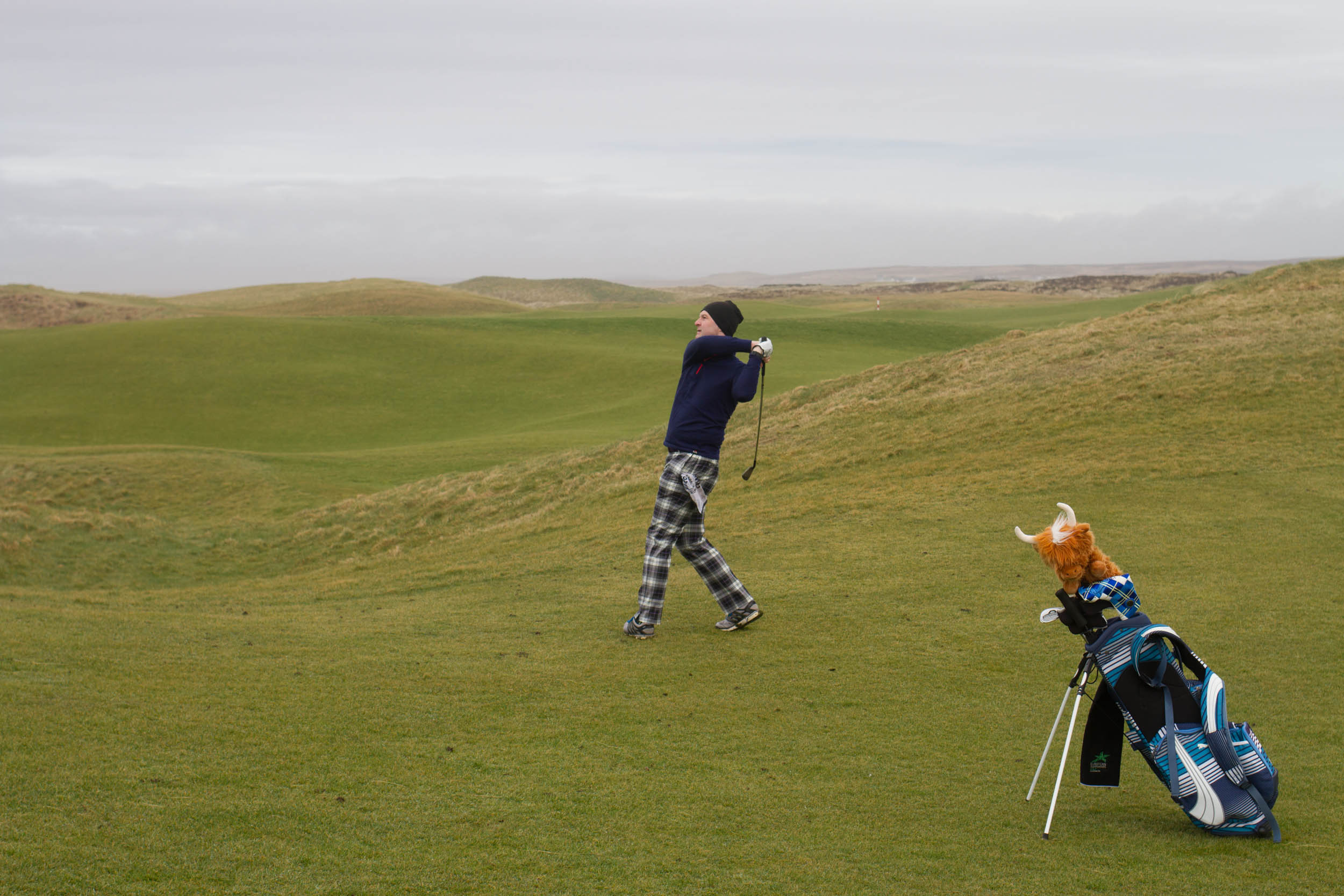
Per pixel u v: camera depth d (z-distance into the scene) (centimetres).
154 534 2050
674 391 4372
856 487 1545
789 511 1392
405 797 454
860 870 390
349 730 548
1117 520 1165
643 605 777
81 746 495
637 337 6150
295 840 399
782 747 543
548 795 464
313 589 1225
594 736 552
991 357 2600
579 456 2459
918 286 16588
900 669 691
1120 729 450
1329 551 987
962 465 1592
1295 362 1898
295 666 687
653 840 416
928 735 565
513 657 725
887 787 488
